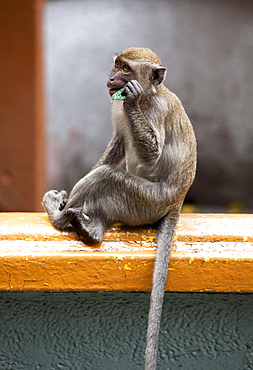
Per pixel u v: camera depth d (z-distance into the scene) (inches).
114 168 331.0
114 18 1076.5
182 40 1083.9
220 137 1087.0
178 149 338.0
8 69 633.6
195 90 1086.4
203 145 1087.6
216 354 308.2
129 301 302.8
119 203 326.0
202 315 305.3
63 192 349.7
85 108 1068.5
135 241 308.2
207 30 1082.1
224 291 290.7
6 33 625.0
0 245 291.0
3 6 618.8
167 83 1087.0
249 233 307.0
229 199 1083.3
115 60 345.1
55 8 1071.6
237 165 1085.8
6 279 283.0
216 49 1082.7
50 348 305.4
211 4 1080.8
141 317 304.2
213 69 1083.3
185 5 1082.1
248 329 306.0
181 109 348.5
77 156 1066.1
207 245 299.7
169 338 306.8
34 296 300.2
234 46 1083.3
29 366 306.8
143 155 320.8
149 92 339.3
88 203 326.0
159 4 1081.4
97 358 307.1
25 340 304.2
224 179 1086.4
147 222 326.6
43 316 302.8
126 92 314.5
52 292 300.2
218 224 324.2
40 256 281.9
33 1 621.0
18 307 301.3
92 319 303.9
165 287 289.4
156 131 328.5
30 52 631.8
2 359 305.4
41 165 670.5
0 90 637.3
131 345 306.2
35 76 637.9
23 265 281.7
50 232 303.9
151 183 332.2
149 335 273.9
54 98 1067.3
